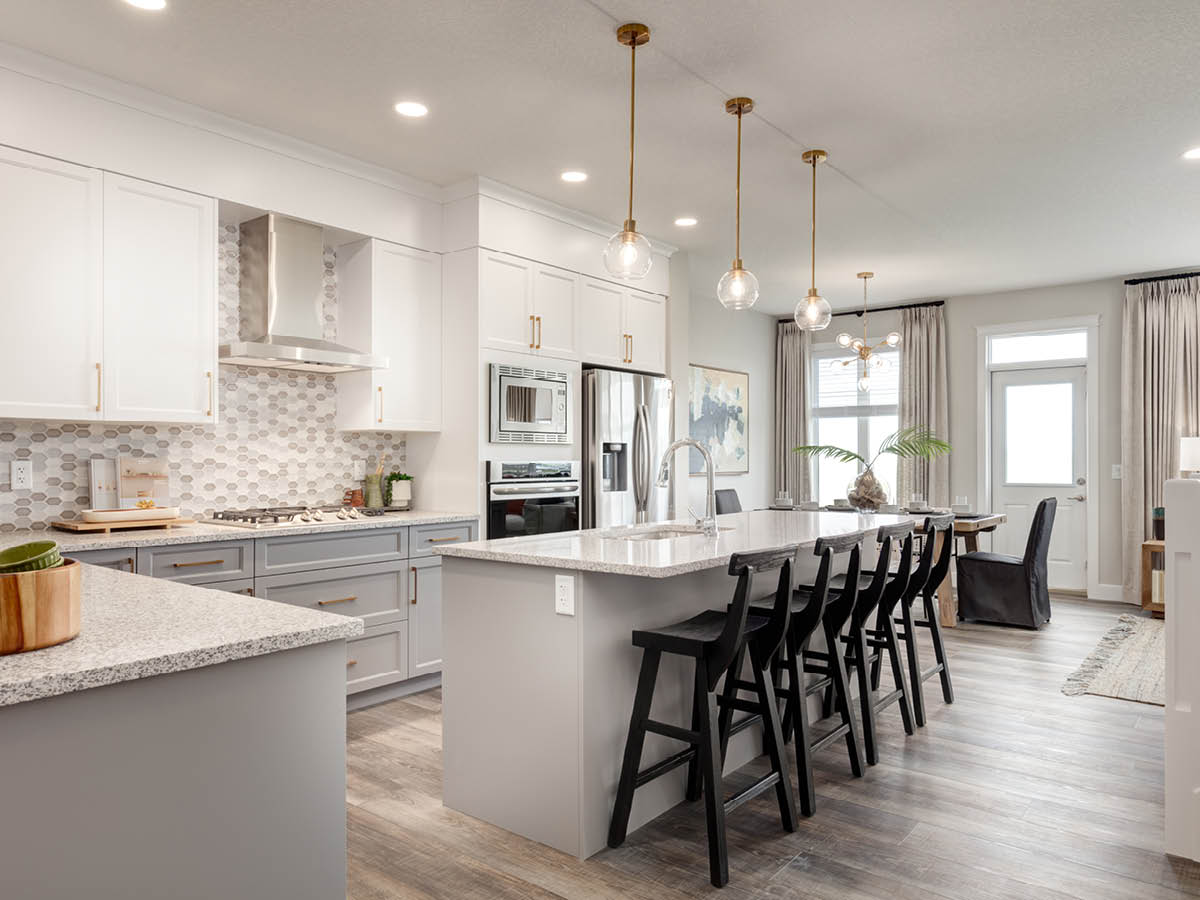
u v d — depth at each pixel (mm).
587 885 2189
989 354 7324
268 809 1353
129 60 3025
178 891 1240
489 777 2576
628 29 2762
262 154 3699
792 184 4371
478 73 3125
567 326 4871
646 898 2123
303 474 4262
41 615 1224
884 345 7840
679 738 2289
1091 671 4371
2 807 1067
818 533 3297
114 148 3217
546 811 2426
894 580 3408
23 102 2975
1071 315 6855
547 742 2426
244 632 1354
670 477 5410
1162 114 3477
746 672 3139
